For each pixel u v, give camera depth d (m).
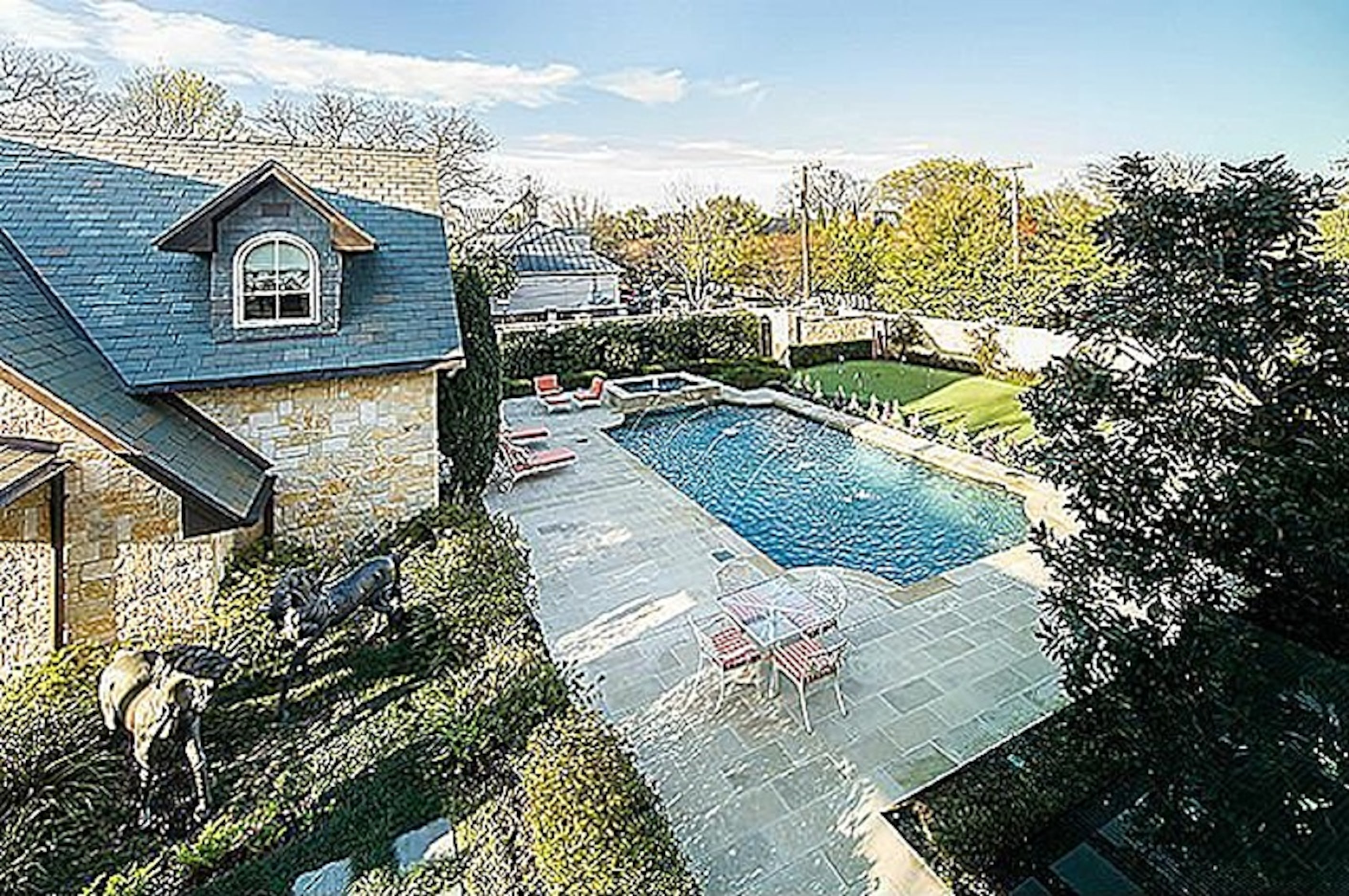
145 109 44.53
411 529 12.54
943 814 7.23
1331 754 5.45
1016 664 10.17
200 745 7.26
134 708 6.86
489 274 20.61
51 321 10.86
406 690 8.94
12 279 11.04
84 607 9.55
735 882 6.69
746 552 14.45
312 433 12.41
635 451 23.75
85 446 9.32
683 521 16.30
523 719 7.66
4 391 8.90
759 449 23.62
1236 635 6.04
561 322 36.03
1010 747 8.26
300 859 6.54
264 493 11.39
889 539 16.62
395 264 13.95
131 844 6.67
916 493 19.19
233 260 11.77
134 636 9.87
